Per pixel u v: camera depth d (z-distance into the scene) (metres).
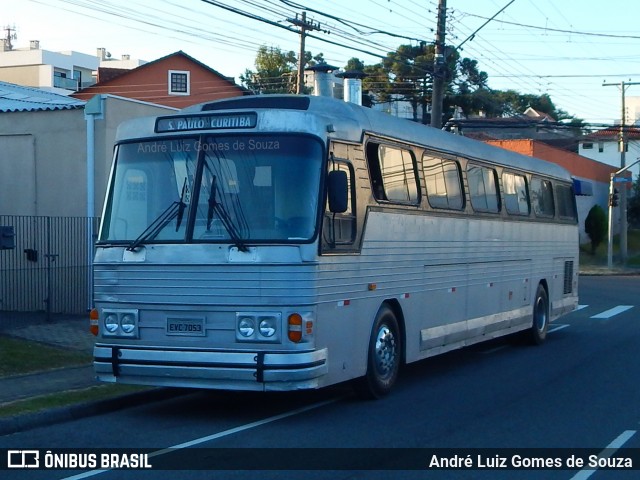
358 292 10.78
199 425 10.12
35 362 13.38
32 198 19.75
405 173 12.24
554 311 19.22
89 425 10.17
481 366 15.05
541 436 9.60
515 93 85.38
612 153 79.56
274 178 9.89
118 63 74.50
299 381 9.56
